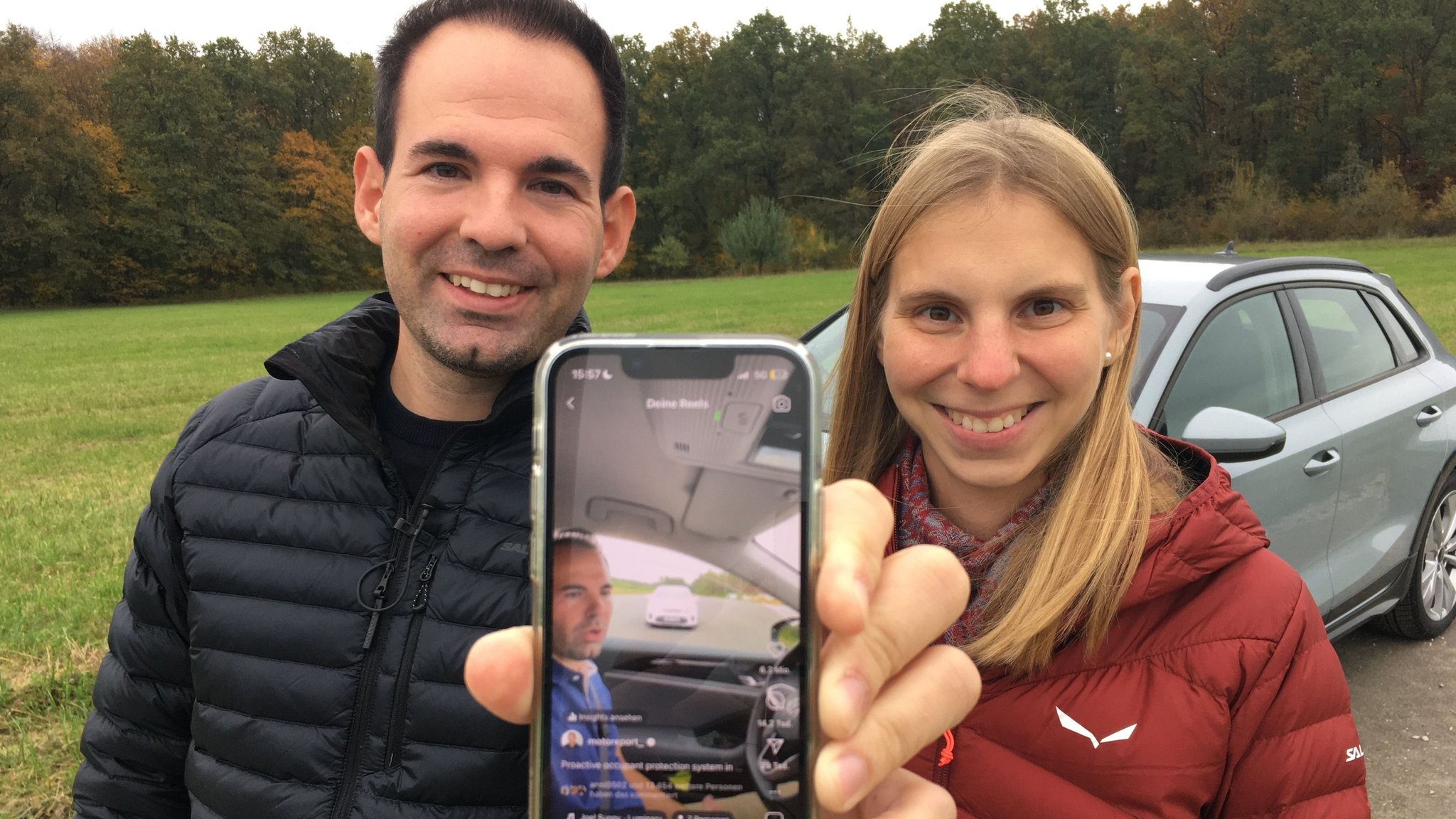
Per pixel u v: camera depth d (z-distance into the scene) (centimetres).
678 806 35
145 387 595
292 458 63
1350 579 135
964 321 56
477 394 62
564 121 57
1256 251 2012
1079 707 55
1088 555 55
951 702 31
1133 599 55
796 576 35
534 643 35
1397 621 162
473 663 33
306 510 61
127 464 341
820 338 160
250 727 59
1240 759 55
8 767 116
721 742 35
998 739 56
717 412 35
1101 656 56
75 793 67
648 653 35
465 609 57
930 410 59
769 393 35
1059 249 55
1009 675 56
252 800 58
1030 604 55
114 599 173
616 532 36
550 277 57
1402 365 155
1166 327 123
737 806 35
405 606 58
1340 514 132
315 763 57
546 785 35
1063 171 55
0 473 327
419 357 61
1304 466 124
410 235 56
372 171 65
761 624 35
